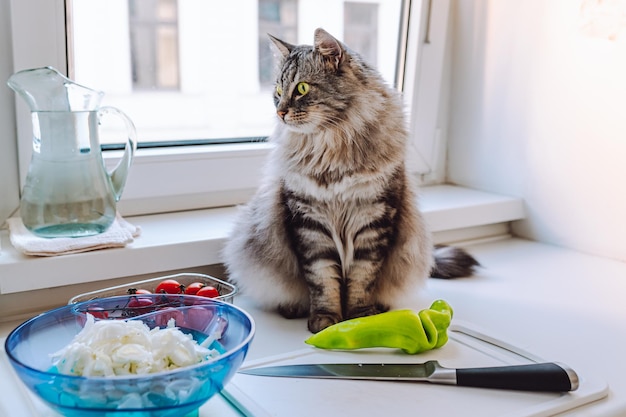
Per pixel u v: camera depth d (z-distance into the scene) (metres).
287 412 0.81
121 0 1.39
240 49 1.54
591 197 1.48
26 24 1.21
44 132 1.10
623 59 1.37
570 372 0.86
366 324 0.99
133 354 0.75
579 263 1.45
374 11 1.65
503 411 0.82
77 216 1.14
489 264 1.45
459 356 0.99
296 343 1.06
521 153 1.62
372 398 0.85
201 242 1.24
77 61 1.36
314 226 1.13
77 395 0.70
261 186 1.25
